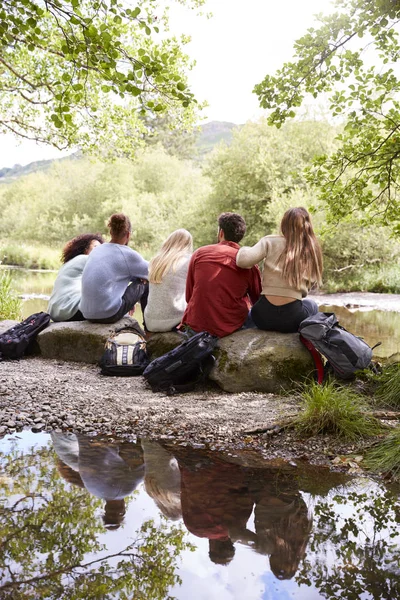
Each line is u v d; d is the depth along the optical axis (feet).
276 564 6.53
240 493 8.78
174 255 17.01
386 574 6.34
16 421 12.26
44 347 19.02
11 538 7.01
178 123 28.94
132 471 9.61
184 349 14.42
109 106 29.81
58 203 131.85
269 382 14.28
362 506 8.36
